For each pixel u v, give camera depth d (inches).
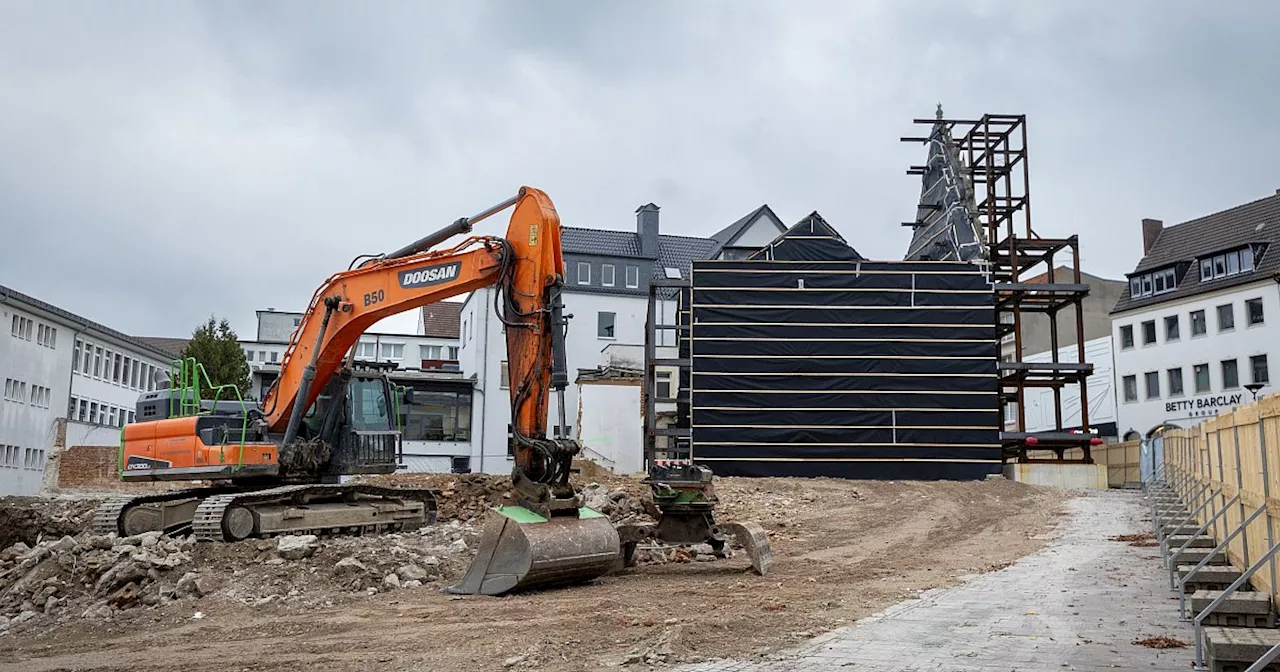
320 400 695.1
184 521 663.1
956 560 644.7
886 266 1422.2
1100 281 2354.8
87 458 1614.2
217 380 1937.7
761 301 1417.3
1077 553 669.3
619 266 2361.0
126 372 2265.0
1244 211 2041.1
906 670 311.7
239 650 374.9
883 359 1406.3
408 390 741.9
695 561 620.4
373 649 365.7
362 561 529.3
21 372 1795.0
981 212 1546.5
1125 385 2142.0
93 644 402.3
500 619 414.0
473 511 881.5
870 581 536.7
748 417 1395.2
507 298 521.7
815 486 1212.5
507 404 2160.4
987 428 1392.7
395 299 599.2
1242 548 410.6
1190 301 1993.1
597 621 402.0
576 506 505.4
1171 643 351.9
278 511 619.5
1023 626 390.6
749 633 377.7
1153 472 1414.9
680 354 1786.4
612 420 1937.7
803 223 1652.3
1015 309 1483.8
